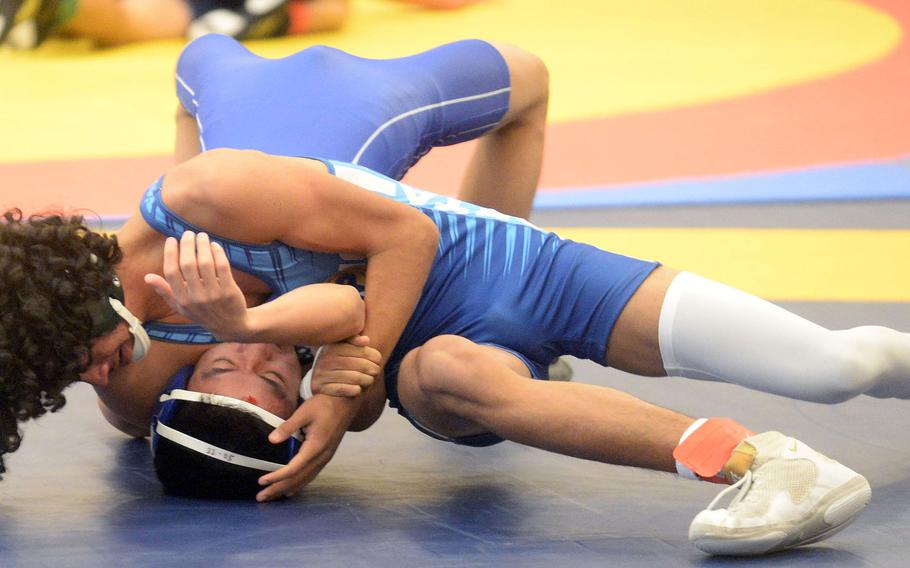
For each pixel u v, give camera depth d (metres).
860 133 17.69
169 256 5.65
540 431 6.10
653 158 16.22
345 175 6.79
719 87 20.78
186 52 9.21
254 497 6.60
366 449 7.63
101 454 7.45
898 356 6.79
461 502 6.59
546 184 14.91
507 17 28.14
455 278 6.85
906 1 30.95
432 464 7.33
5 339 5.68
